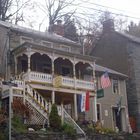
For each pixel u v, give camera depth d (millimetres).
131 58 47344
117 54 49031
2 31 35500
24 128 25922
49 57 34438
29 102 29062
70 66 38594
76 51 41250
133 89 46094
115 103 42719
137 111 44969
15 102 26969
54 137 26297
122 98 43812
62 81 34125
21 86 28984
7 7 51438
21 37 36188
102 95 35906
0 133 23641
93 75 37344
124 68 47750
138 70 47406
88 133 29688
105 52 50688
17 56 33875
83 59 36594
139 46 48875
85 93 34094
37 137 25109
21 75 32062
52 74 33531
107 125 40906
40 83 32344
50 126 28234
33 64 35375
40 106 29359
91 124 32656
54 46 39062
